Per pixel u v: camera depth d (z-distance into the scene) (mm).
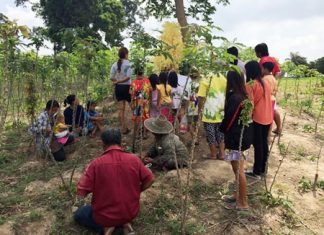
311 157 7871
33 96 6746
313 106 12133
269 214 5625
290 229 5391
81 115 8609
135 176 4934
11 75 7012
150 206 5758
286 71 11750
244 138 5316
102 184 4832
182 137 8484
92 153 7898
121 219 4867
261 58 7691
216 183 6422
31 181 6621
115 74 8805
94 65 6992
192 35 4504
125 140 8664
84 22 29766
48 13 29547
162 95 7887
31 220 5395
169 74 7980
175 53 6117
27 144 8633
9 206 5809
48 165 7355
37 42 5867
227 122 5312
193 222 5402
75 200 5812
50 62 7008
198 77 4773
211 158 7305
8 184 6633
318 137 9195
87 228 5309
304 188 6438
